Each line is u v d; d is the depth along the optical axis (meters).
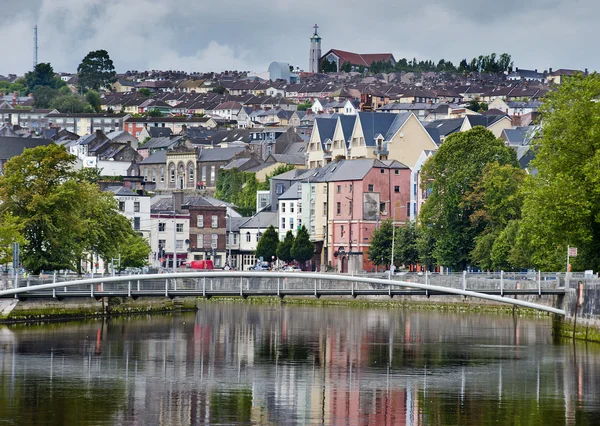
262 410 196.50
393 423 187.50
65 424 184.88
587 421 189.00
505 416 192.38
